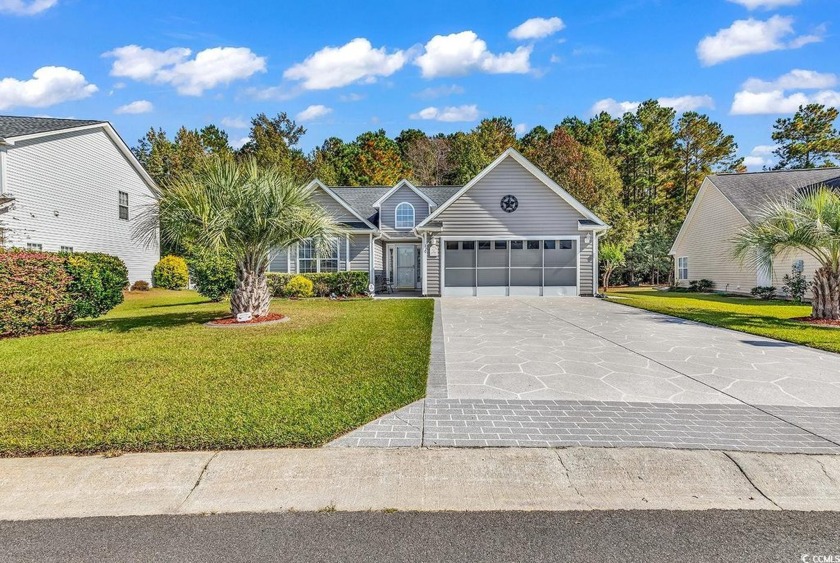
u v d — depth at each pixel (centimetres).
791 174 2094
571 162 3128
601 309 1330
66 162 1778
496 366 600
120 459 315
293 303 1451
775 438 354
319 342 736
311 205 1095
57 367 568
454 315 1178
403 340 755
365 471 305
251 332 848
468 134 4453
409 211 2098
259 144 4238
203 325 955
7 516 265
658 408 427
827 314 1023
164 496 284
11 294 822
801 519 264
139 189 2231
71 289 940
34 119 1856
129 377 518
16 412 398
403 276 2247
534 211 1802
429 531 250
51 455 321
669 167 3650
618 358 651
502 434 361
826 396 466
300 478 299
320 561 225
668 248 2941
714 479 303
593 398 459
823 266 1041
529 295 1811
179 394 452
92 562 225
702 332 891
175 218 963
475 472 306
